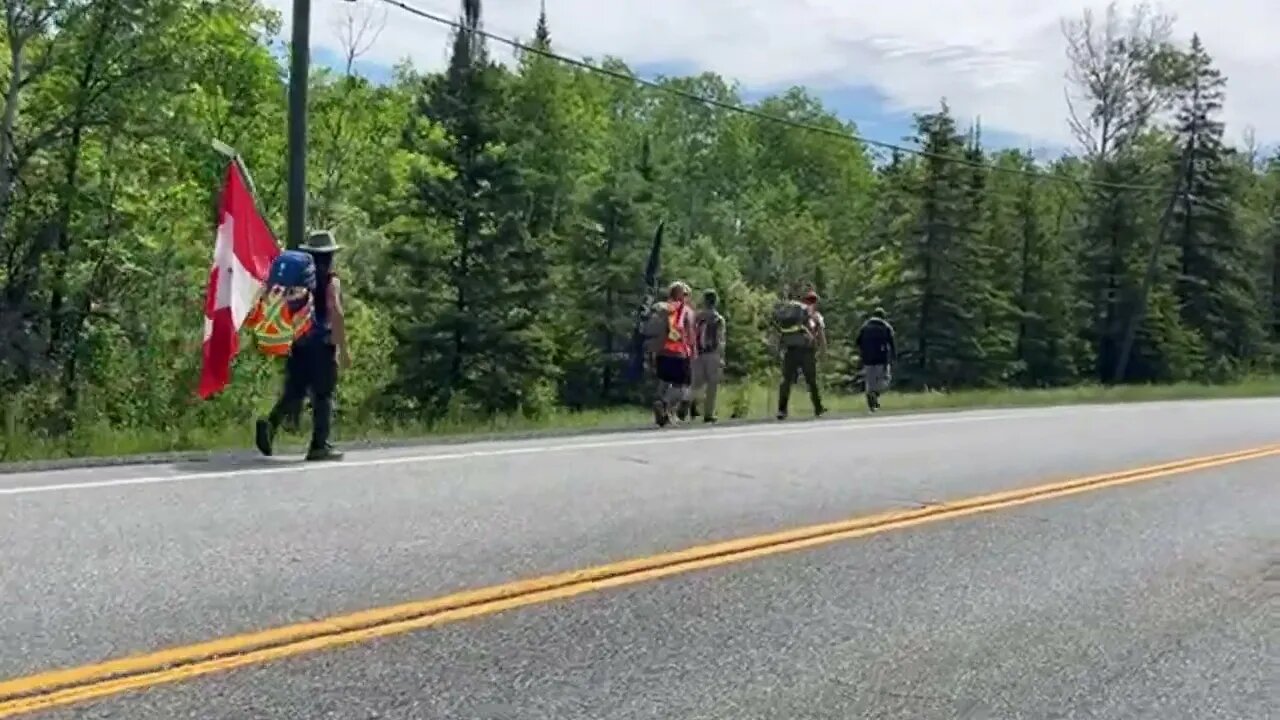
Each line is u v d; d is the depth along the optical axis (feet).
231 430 45.68
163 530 23.17
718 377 59.31
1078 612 21.58
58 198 75.92
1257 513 32.71
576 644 17.94
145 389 66.74
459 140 125.39
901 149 148.87
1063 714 16.37
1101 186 188.14
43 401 62.03
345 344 34.24
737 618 19.89
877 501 31.68
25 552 20.90
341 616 18.37
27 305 75.25
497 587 20.62
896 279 180.04
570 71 235.81
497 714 14.98
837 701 16.31
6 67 75.72
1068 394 98.12
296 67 52.75
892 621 20.33
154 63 76.07
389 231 127.75
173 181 82.74
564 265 152.35
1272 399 101.19
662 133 327.47
